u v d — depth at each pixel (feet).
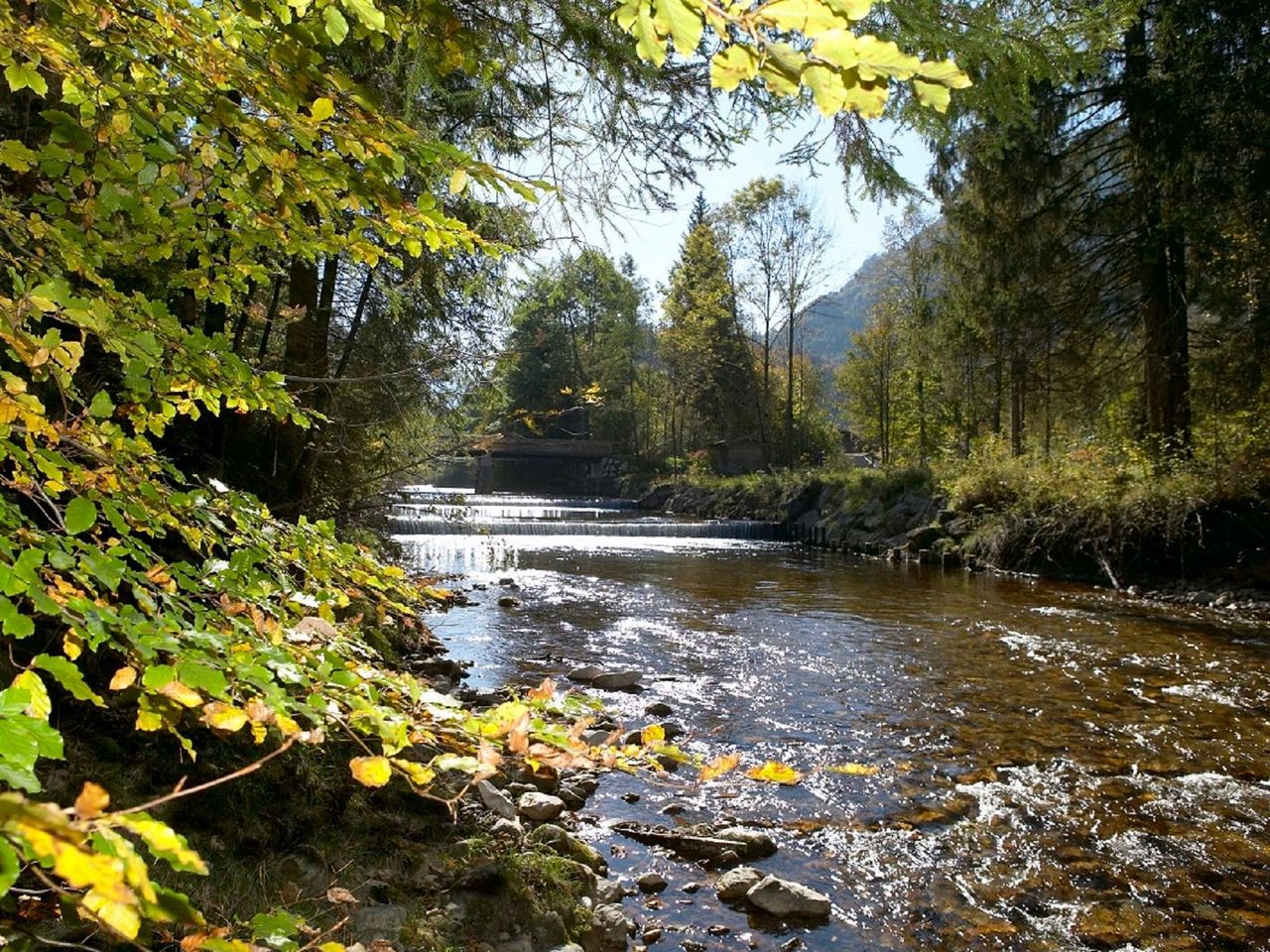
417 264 19.49
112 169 4.51
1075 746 18.24
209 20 4.09
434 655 24.30
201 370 4.71
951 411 89.40
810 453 126.41
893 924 11.33
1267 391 41.60
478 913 9.42
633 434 146.10
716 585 42.45
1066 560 46.62
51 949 5.17
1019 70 11.03
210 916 7.52
